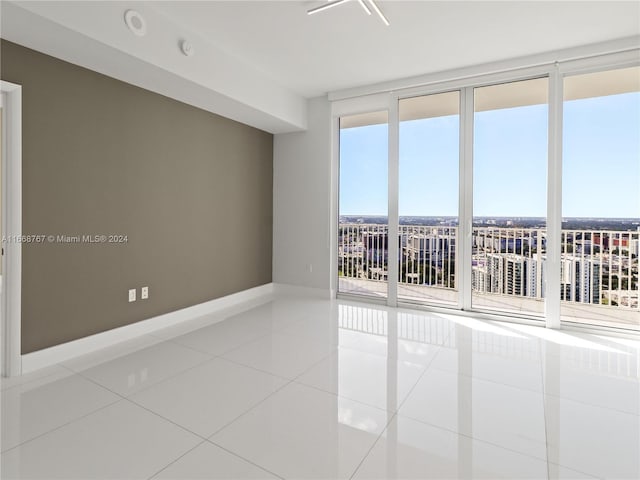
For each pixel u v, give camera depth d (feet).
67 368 8.39
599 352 9.59
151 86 10.57
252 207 15.70
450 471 5.07
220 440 5.74
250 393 7.29
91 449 5.47
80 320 9.28
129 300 10.53
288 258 16.75
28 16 6.81
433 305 13.80
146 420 6.27
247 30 10.00
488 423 6.27
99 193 9.63
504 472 5.04
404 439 5.81
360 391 7.41
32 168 8.17
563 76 11.29
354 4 8.71
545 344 10.19
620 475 4.98
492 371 8.40
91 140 9.39
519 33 10.03
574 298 11.73
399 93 13.84
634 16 9.14
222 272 14.12
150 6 8.84
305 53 11.41
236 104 12.29
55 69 8.56
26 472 4.96
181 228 12.23
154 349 9.67
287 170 16.61
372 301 15.03
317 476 4.96
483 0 8.48
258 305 14.58
